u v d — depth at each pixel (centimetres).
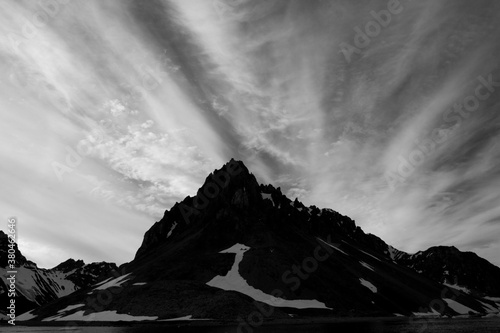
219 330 10056
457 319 15625
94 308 14538
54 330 11231
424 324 12250
